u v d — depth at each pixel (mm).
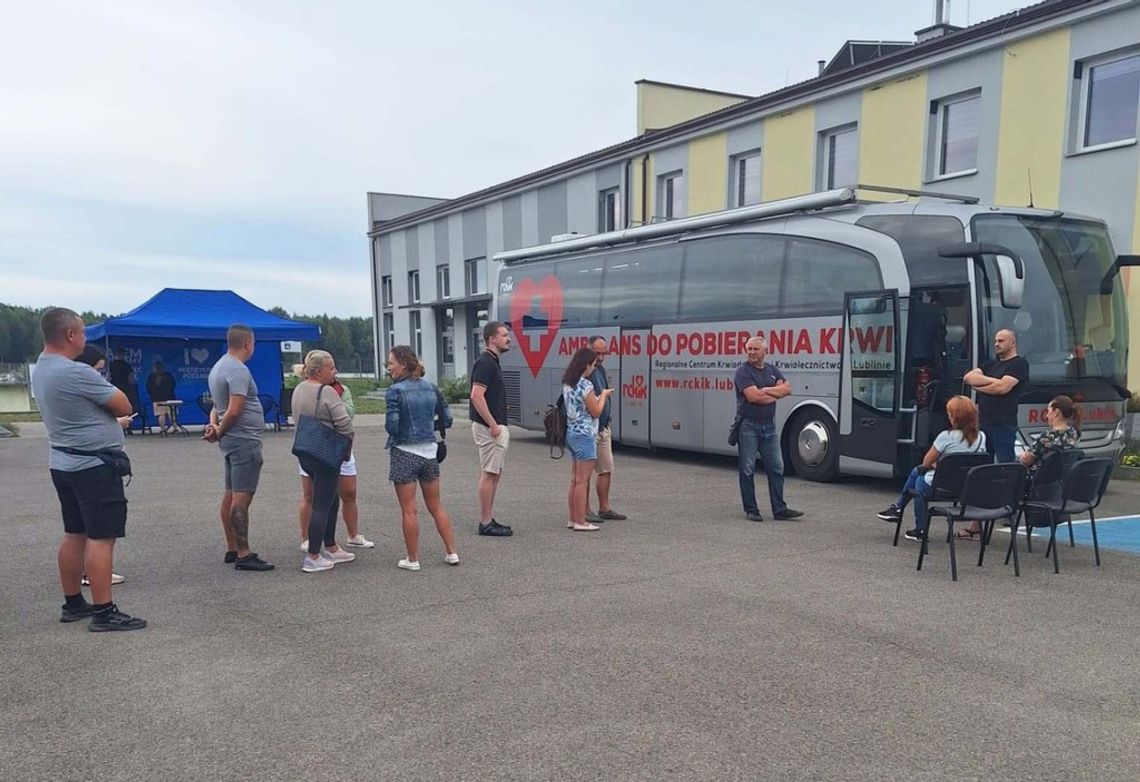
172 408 18875
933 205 10281
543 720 4031
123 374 18000
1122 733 3910
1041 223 10141
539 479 12000
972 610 5746
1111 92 13664
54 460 5199
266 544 7742
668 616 5605
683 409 13492
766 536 8109
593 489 11180
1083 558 7273
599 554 7348
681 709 4148
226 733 3910
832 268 11141
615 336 14820
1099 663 4781
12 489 10898
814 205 11438
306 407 6586
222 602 5926
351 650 4973
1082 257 10219
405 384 6715
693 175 21844
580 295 15688
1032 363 9727
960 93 15719
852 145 18078
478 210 31250
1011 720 4039
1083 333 10078
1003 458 7980
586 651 4945
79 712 4137
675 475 12492
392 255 37469
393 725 3986
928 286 10062
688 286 13391
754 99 19578
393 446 6723
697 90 26203
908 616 5613
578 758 3656
